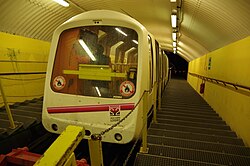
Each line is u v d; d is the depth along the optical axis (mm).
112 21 3711
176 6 6898
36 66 7930
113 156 4746
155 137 4793
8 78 6426
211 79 9430
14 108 6207
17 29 6645
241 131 5285
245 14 4559
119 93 3664
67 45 3988
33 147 4945
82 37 3941
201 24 7898
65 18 8352
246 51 5234
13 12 5992
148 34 4309
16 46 6691
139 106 3574
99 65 3826
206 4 5621
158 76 7867
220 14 5664
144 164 3334
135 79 3639
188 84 22828
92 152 1858
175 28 9219
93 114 3707
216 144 4523
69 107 3834
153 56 5434
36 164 1050
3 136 3975
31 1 6219
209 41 9336
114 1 7504
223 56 7734
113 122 3609
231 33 6277
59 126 3898
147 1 7340
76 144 1286
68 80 3934
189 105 9977
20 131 4531
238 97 5691
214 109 8773
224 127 6379
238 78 5773
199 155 3896
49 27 8094
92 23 3805
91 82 3842
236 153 4301
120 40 3773
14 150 2436
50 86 3971
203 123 6551
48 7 7008
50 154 1116
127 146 4707
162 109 8625
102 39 3854
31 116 5375
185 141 4625
